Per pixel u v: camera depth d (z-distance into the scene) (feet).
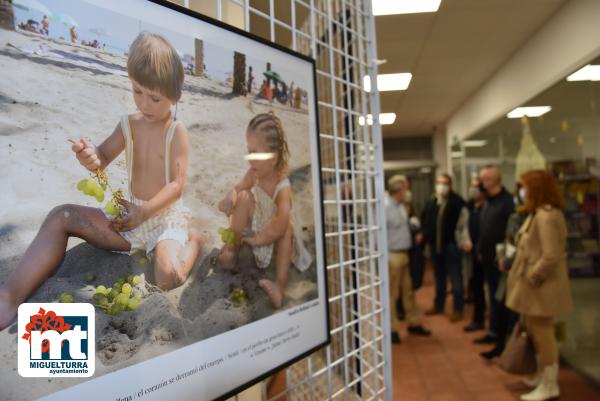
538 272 7.04
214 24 2.63
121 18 2.11
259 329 2.87
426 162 26.89
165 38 2.33
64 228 1.86
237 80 2.78
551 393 7.62
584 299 8.55
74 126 1.91
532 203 7.39
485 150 15.19
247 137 2.85
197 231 2.48
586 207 8.38
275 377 6.24
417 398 8.22
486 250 10.26
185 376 2.35
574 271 8.92
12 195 1.70
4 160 1.68
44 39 1.82
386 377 4.44
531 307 7.24
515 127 12.14
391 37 10.80
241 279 2.76
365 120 4.33
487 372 9.19
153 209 2.24
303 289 3.30
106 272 2.01
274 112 3.09
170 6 2.35
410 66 13.19
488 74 14.21
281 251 3.11
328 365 3.66
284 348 3.08
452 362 9.80
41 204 1.78
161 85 2.29
